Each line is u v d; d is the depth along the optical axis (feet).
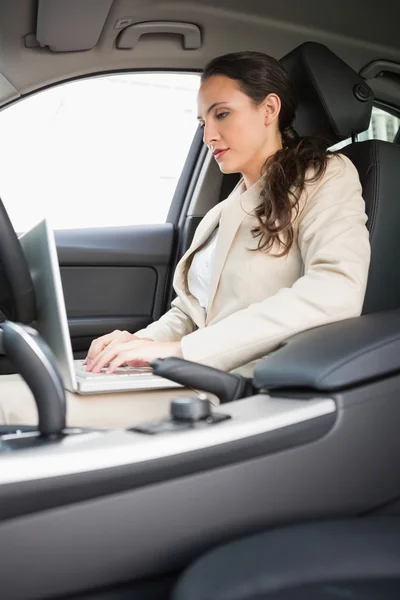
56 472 2.10
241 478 2.49
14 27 6.74
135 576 2.26
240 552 2.20
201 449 2.36
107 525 2.21
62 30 6.77
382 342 2.94
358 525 2.40
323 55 5.29
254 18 7.44
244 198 4.86
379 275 4.62
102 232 7.46
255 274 4.64
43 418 2.40
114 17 6.89
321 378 2.77
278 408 2.70
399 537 2.28
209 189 7.86
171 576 2.37
